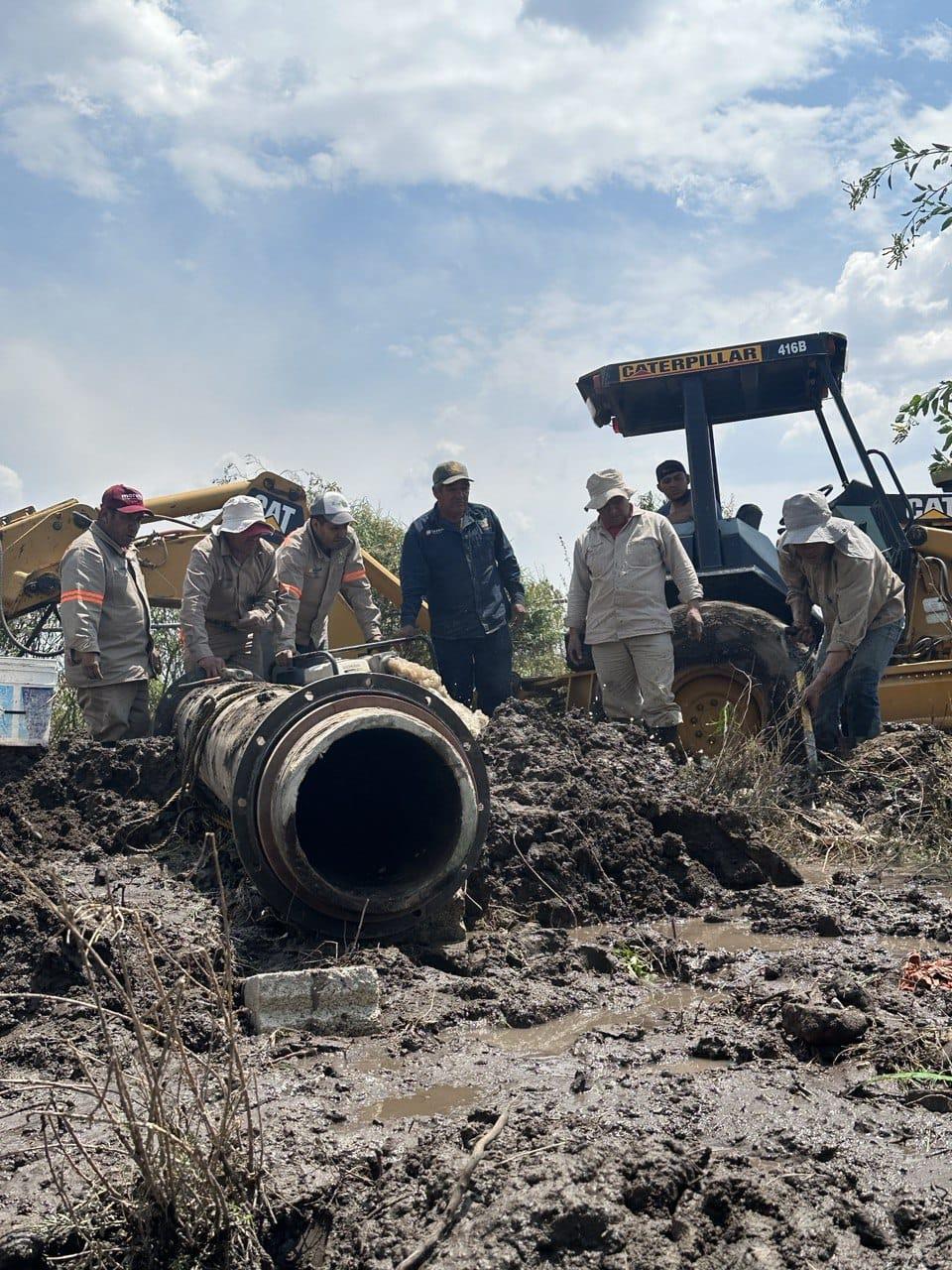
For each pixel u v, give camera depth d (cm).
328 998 369
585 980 418
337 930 434
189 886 478
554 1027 372
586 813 537
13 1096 320
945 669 838
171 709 696
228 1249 246
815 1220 233
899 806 636
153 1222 247
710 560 827
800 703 701
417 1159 268
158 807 562
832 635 707
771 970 409
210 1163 253
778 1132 271
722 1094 297
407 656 1191
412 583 805
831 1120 279
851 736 751
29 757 589
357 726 433
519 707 640
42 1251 242
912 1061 316
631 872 520
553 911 493
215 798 532
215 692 569
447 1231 238
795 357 838
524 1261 228
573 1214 234
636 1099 294
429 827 473
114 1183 257
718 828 548
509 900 493
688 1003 389
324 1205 257
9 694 583
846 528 707
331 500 743
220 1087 286
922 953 414
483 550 818
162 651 1061
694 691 772
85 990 387
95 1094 260
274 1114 296
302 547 736
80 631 651
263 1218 252
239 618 702
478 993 398
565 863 510
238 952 415
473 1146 271
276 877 428
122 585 684
